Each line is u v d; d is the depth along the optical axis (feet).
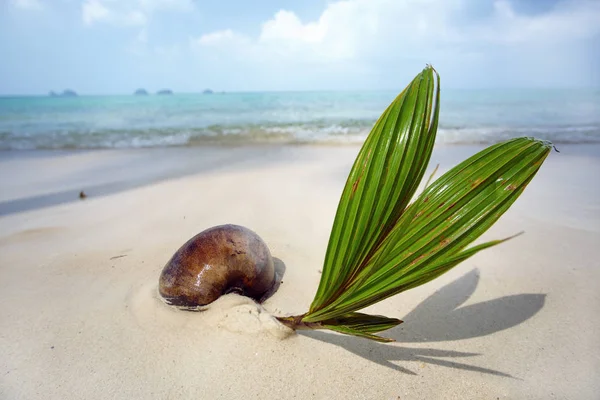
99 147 10.32
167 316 3.05
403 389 2.37
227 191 6.07
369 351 2.68
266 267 3.18
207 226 4.76
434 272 1.87
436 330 2.89
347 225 2.06
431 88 1.91
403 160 1.92
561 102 21.98
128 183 6.80
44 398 2.37
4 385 2.46
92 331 2.94
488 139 10.41
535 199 5.52
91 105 25.89
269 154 9.03
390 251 1.99
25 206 5.77
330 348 2.70
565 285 3.39
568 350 2.64
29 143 10.89
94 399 2.35
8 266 3.94
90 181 7.01
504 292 3.33
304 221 4.88
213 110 20.95
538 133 11.05
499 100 23.94
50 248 4.33
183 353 2.69
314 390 2.38
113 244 4.38
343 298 2.13
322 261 3.92
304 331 2.85
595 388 2.33
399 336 2.83
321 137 11.27
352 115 17.74
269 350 2.67
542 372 2.47
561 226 4.58
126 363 2.62
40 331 2.95
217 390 2.40
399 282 1.95
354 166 2.05
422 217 1.95
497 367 2.52
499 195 1.84
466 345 2.73
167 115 18.58
